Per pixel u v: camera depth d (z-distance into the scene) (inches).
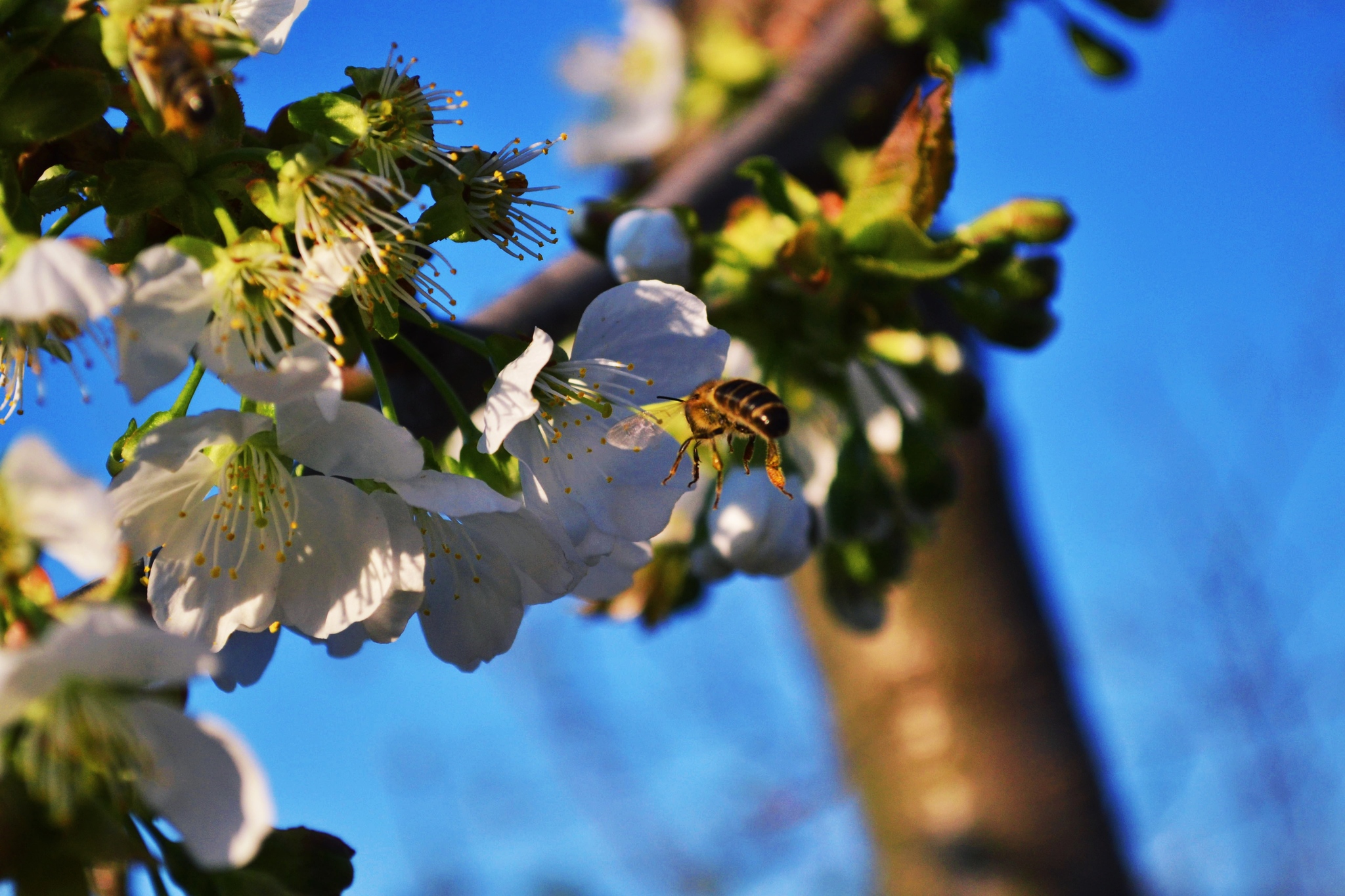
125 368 10.4
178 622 11.1
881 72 15.0
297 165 10.8
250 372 10.6
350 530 11.2
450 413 12.1
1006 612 17.4
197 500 11.1
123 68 10.7
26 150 10.7
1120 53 15.4
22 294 10.2
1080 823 16.9
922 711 17.3
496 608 11.6
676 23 19.0
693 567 13.5
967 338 15.0
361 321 11.2
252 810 10.0
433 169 11.1
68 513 9.8
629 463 11.8
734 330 13.0
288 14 11.5
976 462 17.7
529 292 13.1
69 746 9.9
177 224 10.9
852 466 13.2
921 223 12.7
